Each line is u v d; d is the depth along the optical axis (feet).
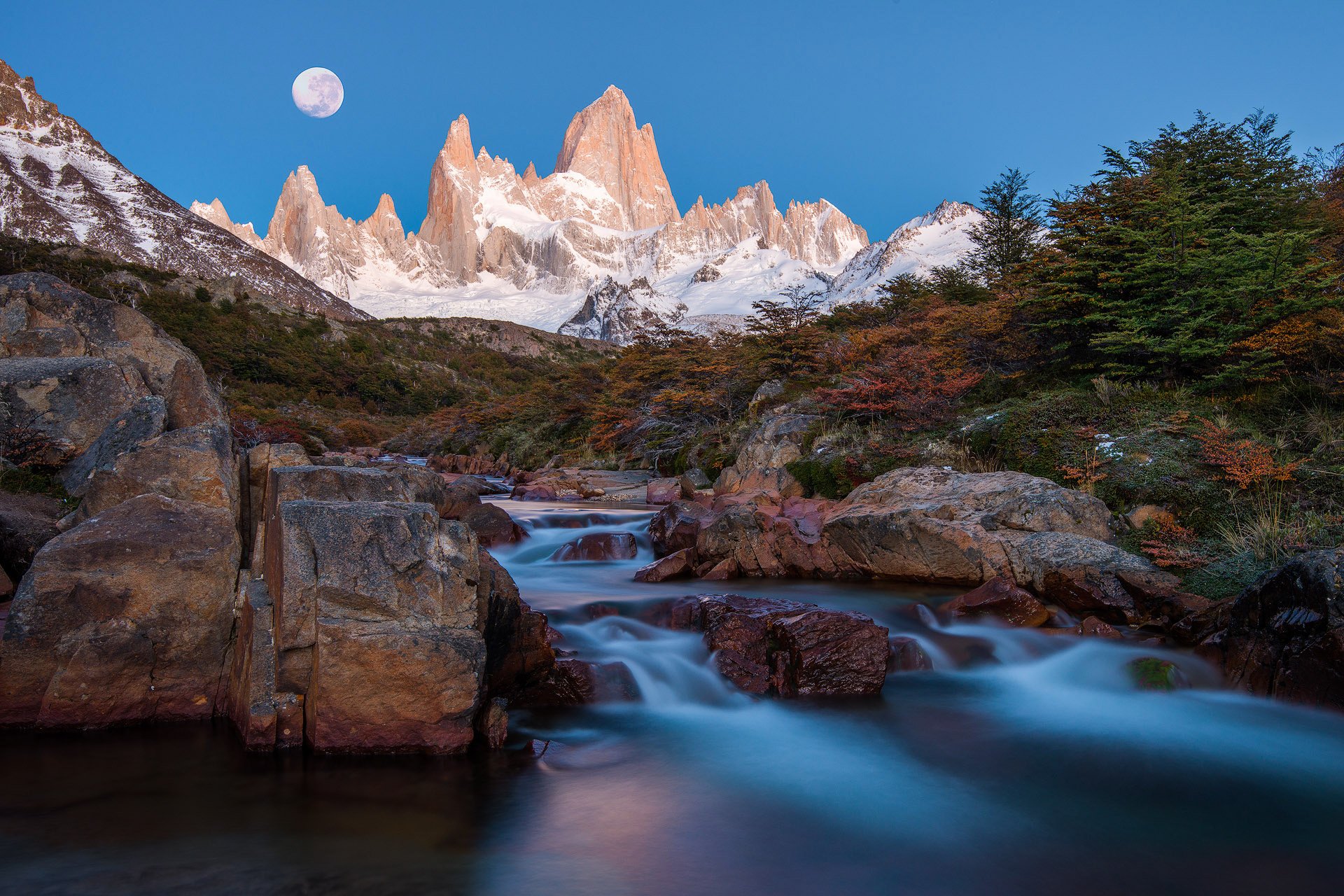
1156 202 47.73
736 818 17.80
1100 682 27.12
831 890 14.98
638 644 28.48
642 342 118.73
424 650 18.81
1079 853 16.58
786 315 103.09
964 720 24.06
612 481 78.07
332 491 21.74
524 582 39.24
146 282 319.27
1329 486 35.37
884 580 39.86
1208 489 37.88
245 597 20.94
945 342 65.10
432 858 15.57
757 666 26.25
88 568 20.29
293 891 14.20
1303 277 44.78
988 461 47.42
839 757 21.33
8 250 293.23
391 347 338.54
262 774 18.31
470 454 128.36
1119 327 49.06
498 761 19.80
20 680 19.62
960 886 15.21
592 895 14.49
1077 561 34.40
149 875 14.53
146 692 20.49
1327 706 23.15
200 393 31.91
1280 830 17.66
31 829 15.97
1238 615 26.91
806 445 56.80
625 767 20.35
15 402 30.94
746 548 41.93
